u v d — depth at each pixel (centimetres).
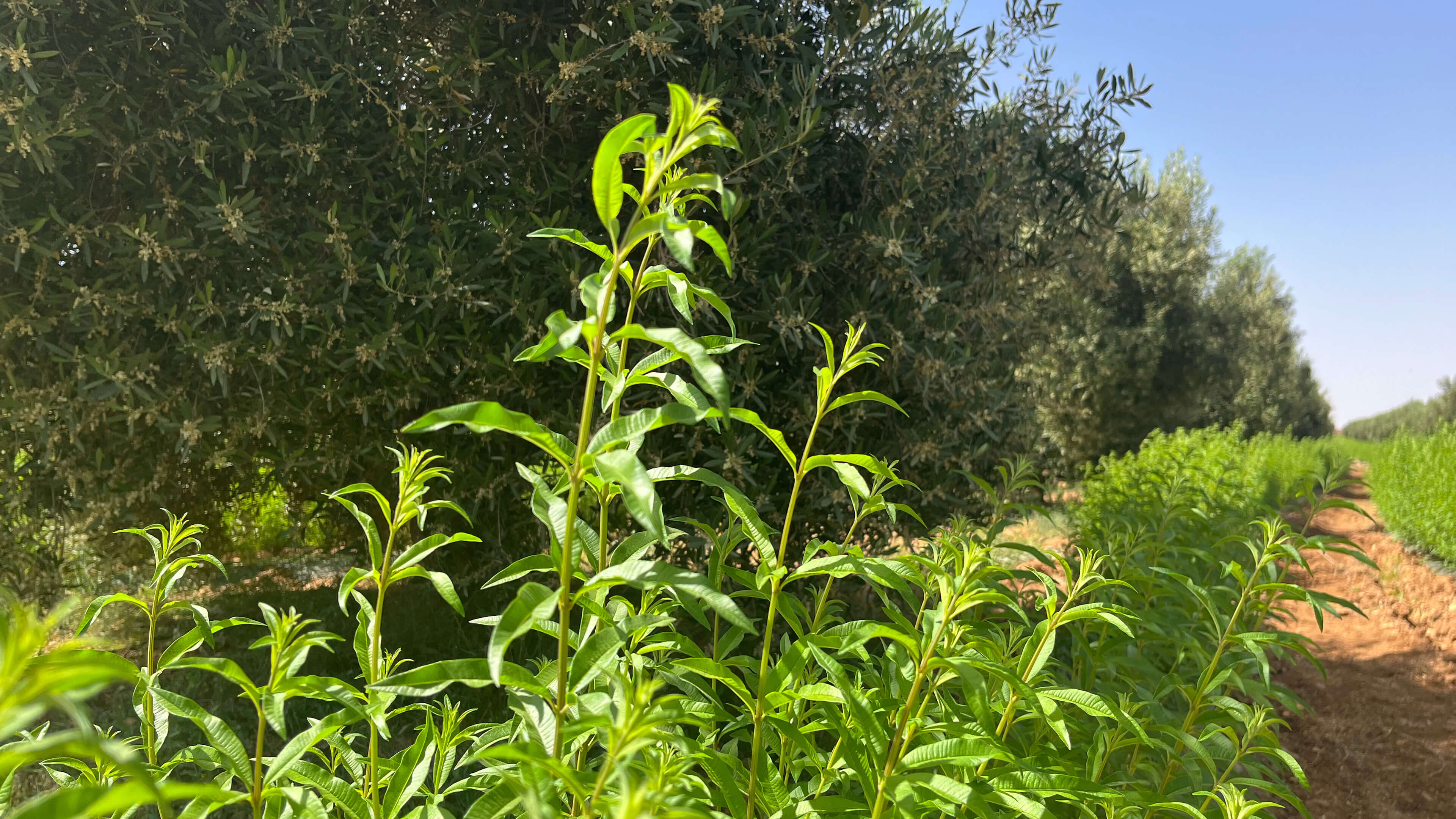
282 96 348
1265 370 2159
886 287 399
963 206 441
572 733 99
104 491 357
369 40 353
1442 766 417
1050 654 150
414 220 358
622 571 92
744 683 133
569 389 392
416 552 123
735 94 368
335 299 345
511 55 378
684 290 99
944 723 131
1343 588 802
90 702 383
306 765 118
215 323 337
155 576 122
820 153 410
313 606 489
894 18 423
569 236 98
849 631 128
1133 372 1397
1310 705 496
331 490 397
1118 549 322
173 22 317
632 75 353
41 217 321
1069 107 495
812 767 154
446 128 386
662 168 86
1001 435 472
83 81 313
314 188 357
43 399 325
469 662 97
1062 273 556
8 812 139
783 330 356
